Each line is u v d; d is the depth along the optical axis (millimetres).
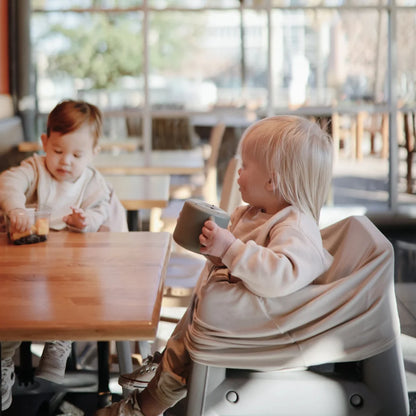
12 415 2168
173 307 2453
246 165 1423
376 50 5547
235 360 1244
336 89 5594
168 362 1396
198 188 4793
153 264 1521
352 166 5680
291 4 5504
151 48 5508
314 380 1273
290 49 5547
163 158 4895
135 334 1117
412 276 4160
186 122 5570
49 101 5559
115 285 1336
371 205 5711
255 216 1451
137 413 1428
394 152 5625
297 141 1357
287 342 1243
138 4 5465
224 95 5570
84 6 5469
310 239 1288
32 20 5484
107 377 2039
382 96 5590
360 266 1266
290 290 1226
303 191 1365
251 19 5512
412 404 2285
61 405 2219
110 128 5574
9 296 1260
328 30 5535
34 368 2375
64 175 2074
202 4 5488
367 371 1269
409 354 2703
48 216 1795
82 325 1109
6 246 1729
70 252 1650
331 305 1241
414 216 5652
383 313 1246
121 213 2256
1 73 5203
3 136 4727
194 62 5531
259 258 1226
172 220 3592
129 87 5543
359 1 5508
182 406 1417
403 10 5516
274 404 1271
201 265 2656
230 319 1245
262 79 5574
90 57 5516
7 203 1905
